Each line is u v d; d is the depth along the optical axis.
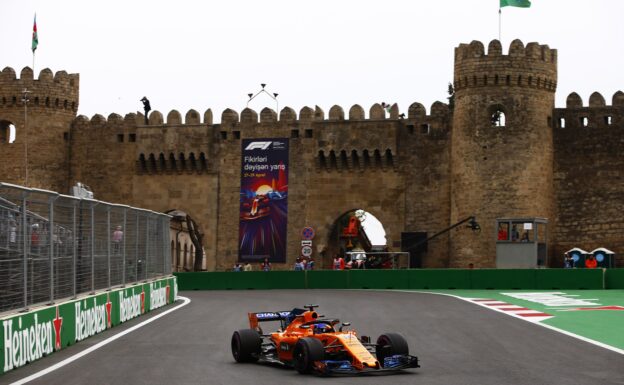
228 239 79.88
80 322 31.33
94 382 22.41
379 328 35.25
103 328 34.62
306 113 78.88
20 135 82.62
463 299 51.38
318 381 22.28
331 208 78.00
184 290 68.75
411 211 76.56
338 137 77.94
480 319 38.88
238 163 80.06
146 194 82.06
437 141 76.12
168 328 35.62
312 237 77.00
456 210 73.38
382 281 65.31
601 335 32.75
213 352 28.23
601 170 73.25
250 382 22.25
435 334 33.12
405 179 76.88
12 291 25.41
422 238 75.81
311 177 78.50
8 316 24.55
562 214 73.88
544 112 72.88
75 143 83.81
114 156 82.88
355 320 38.50
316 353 23.12
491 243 71.38
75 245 31.47
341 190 78.00
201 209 80.69
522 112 71.81
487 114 72.19
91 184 83.12
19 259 25.84
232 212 79.94
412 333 33.50
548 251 72.81
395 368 23.22
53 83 83.06
